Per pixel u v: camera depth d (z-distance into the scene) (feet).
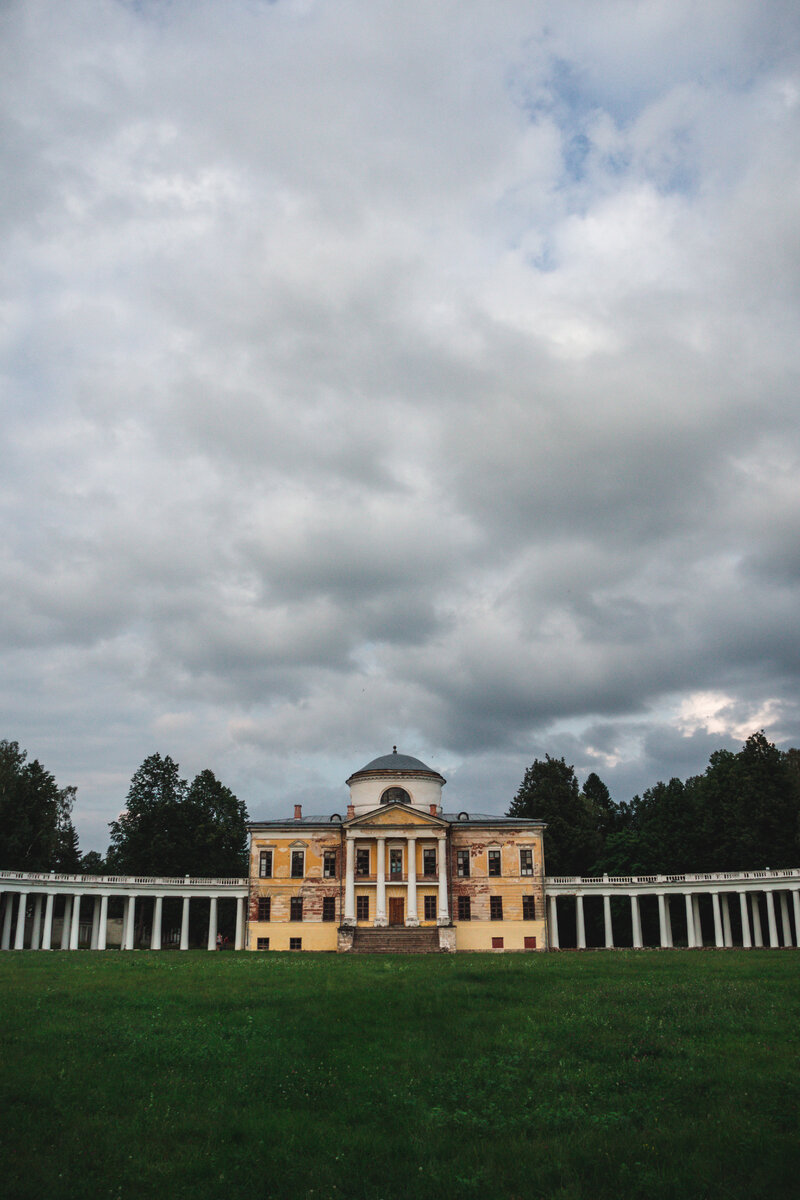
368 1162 59.93
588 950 269.64
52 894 301.02
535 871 314.76
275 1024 103.24
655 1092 74.43
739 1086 74.79
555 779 433.07
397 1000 119.34
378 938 289.33
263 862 317.42
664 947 303.68
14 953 238.27
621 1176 56.54
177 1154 61.16
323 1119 69.15
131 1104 71.51
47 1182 55.42
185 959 211.82
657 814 356.79
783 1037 93.86
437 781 342.85
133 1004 117.19
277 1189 55.83
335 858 316.40
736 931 368.48
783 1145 59.88
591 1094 75.15
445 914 305.73
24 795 346.54
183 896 319.47
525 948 305.53
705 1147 60.18
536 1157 60.08
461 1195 54.65
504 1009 114.01
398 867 313.73
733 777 333.42
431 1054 88.79
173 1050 88.89
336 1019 106.22
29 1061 82.38
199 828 363.76
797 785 328.90
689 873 338.54
